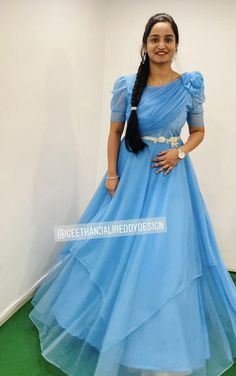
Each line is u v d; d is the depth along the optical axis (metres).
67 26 1.80
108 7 2.18
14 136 1.52
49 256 2.05
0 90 1.37
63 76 1.84
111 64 2.29
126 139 1.48
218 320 1.48
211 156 2.18
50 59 1.70
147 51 1.39
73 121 2.03
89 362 1.42
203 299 1.50
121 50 2.24
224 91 2.06
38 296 1.79
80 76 2.02
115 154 1.58
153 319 1.30
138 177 1.47
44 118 1.74
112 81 2.31
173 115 1.40
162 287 1.32
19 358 1.49
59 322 1.51
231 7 1.93
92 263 1.52
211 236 1.61
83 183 2.32
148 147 1.46
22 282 1.82
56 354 1.44
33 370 1.44
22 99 1.53
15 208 1.64
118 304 1.31
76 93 2.01
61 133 1.93
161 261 1.35
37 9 1.54
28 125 1.61
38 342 1.59
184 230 1.40
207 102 2.10
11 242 1.66
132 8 2.14
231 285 1.60
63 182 2.05
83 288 1.50
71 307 1.50
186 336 1.32
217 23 1.98
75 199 2.24
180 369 1.26
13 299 1.76
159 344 1.28
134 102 1.41
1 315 1.67
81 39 1.96
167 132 1.45
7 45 1.37
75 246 1.62
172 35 1.36
